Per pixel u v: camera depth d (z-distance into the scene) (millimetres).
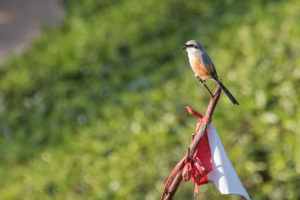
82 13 19828
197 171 3668
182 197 8766
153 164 9758
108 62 14766
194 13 16469
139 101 12070
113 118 11750
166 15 16656
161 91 12039
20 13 23141
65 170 10414
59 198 9805
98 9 19844
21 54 17734
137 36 15734
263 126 9727
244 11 15172
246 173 8984
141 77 13336
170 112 11102
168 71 13109
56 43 17438
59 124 12461
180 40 14766
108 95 13102
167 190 3855
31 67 15867
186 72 12648
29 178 10727
